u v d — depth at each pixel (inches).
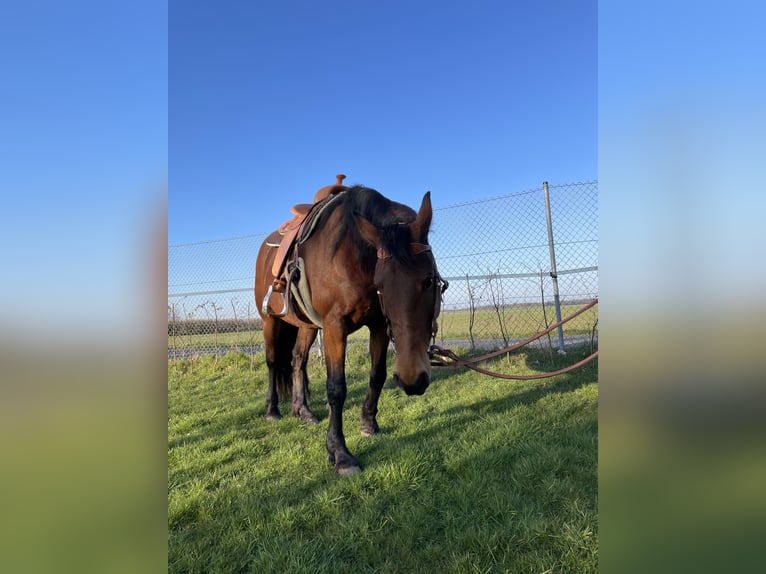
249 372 271.7
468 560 66.2
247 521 83.4
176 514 86.6
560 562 64.9
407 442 117.0
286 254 124.8
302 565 67.8
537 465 95.0
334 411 108.0
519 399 150.8
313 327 139.1
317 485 97.3
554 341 239.3
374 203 102.2
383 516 81.4
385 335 120.9
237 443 129.0
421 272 85.0
